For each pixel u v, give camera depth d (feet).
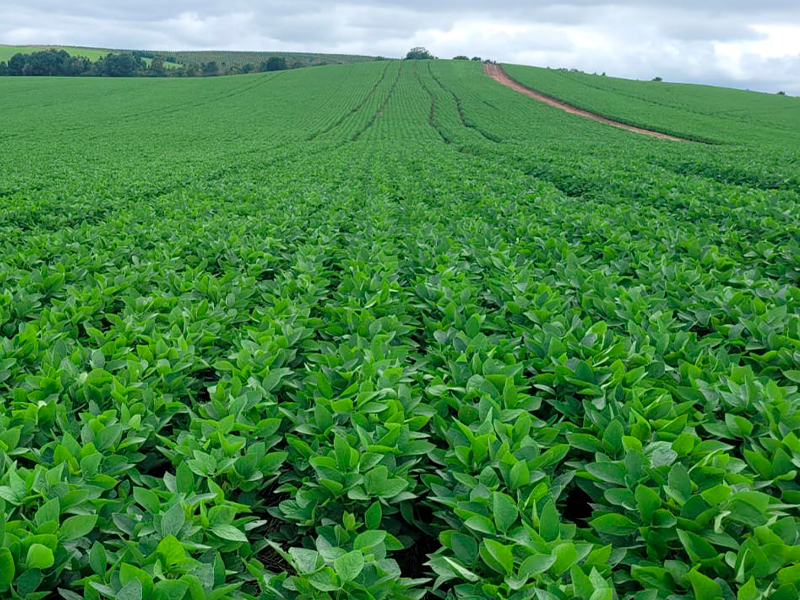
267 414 12.86
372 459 10.43
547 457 10.39
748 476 9.39
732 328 16.20
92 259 25.23
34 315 18.19
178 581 7.30
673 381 14.12
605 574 8.39
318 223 32.63
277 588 8.50
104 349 14.70
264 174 62.08
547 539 8.63
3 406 12.12
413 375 14.52
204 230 29.86
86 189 47.32
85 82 267.80
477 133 134.62
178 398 14.26
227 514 9.21
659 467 9.68
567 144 104.17
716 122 158.10
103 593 7.59
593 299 18.58
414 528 11.96
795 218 31.94
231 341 16.87
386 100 219.20
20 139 117.60
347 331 17.70
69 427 11.52
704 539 8.32
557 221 32.76
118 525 9.04
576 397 13.57
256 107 201.46
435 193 46.50
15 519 9.27
